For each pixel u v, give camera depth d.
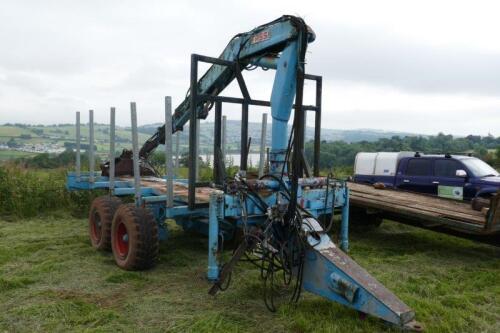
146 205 5.95
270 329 4.01
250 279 5.31
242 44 5.94
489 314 4.51
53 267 5.76
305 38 4.95
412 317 3.60
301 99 4.77
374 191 9.62
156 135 8.83
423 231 8.91
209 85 6.75
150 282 5.25
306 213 4.80
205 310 4.41
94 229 6.84
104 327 4.01
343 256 4.30
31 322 4.13
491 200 6.16
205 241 7.26
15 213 9.55
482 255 7.00
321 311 4.30
